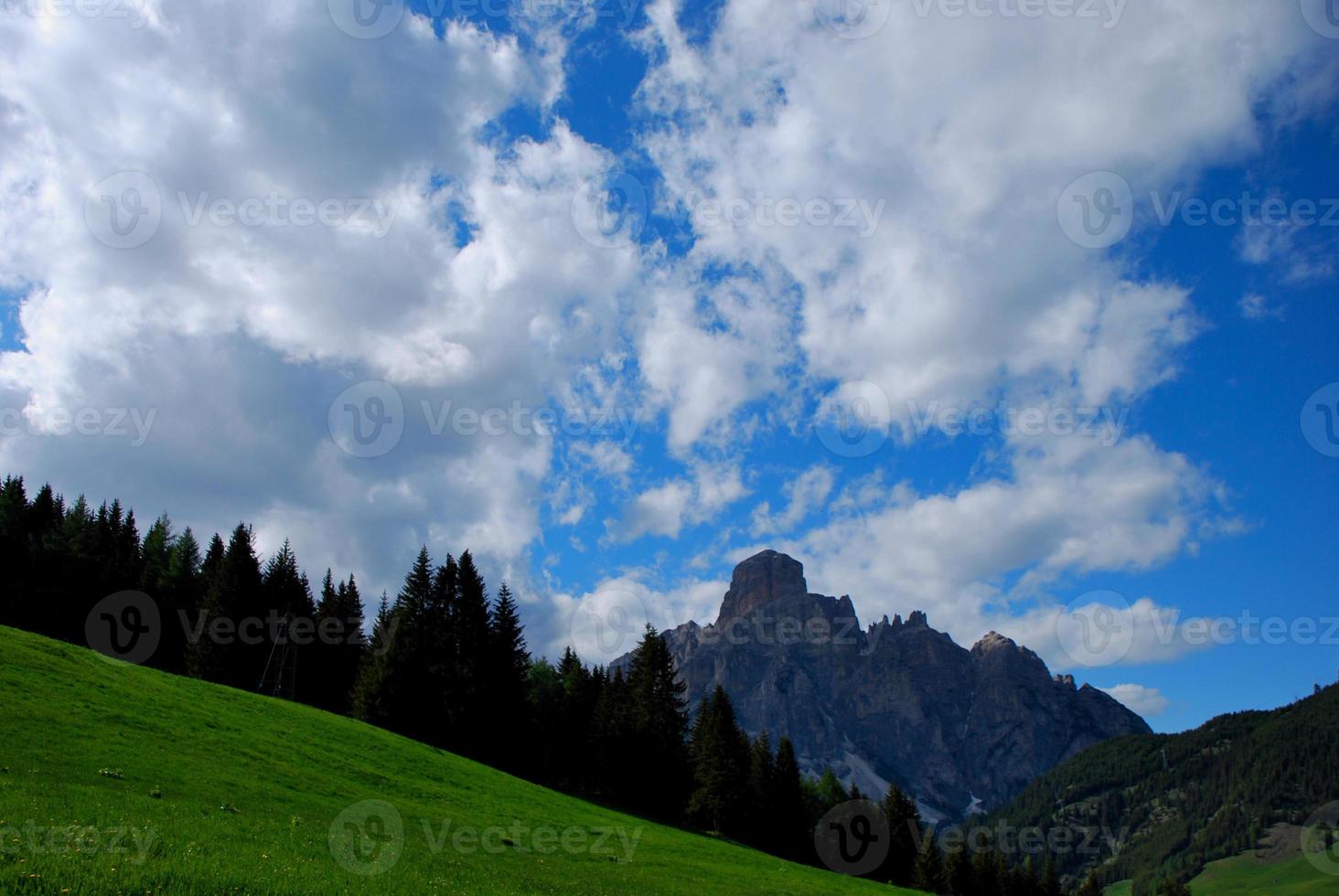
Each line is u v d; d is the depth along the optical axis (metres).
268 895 18.91
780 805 100.56
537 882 32.62
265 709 60.28
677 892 38.53
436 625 89.50
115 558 100.00
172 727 43.75
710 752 93.81
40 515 106.50
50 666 46.78
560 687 106.38
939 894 111.38
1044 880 152.75
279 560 106.69
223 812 30.61
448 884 26.30
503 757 86.25
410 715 82.94
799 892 47.84
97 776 31.70
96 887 16.66
